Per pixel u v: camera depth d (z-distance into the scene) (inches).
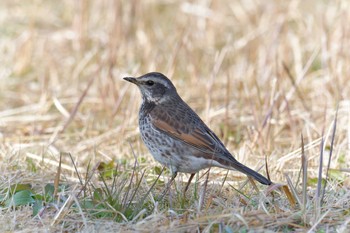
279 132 546.0
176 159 420.5
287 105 545.6
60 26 804.6
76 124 592.4
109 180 454.9
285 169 462.9
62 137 561.9
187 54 694.5
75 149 532.1
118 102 579.8
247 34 757.3
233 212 365.4
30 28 749.3
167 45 735.1
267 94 573.3
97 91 653.3
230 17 804.0
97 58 708.7
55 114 618.8
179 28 760.3
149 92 439.2
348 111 538.3
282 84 612.7
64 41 763.4
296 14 775.1
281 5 776.3
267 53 682.2
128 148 524.7
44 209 389.7
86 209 382.3
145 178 441.7
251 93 624.4
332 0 807.7
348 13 707.4
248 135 529.3
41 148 527.2
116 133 554.3
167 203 402.9
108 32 759.7
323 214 362.0
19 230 371.9
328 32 706.8
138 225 361.7
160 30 775.1
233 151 517.7
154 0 802.2
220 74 674.8
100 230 363.6
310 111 577.3
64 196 408.8
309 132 523.5
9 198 409.4
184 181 445.4
